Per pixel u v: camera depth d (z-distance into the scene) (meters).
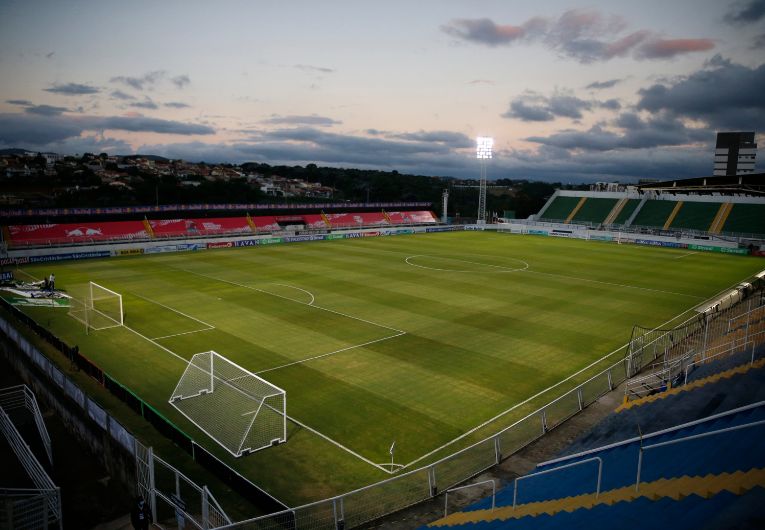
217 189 122.88
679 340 27.47
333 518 13.55
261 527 13.02
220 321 31.94
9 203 103.56
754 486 8.92
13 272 48.38
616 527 9.20
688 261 58.75
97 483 15.53
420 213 103.06
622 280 46.56
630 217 86.88
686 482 10.14
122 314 32.84
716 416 10.38
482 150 95.00
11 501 12.52
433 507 13.98
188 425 18.81
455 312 34.41
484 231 91.31
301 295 38.84
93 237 67.12
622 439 14.71
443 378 23.39
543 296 39.56
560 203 99.75
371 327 30.83
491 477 15.29
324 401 20.94
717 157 130.75
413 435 18.34
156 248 61.44
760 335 21.28
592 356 26.42
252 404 20.42
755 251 64.19
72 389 18.08
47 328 30.36
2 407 19.56
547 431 18.16
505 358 26.00
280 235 77.06
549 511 11.16
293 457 16.91
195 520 13.12
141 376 23.42
